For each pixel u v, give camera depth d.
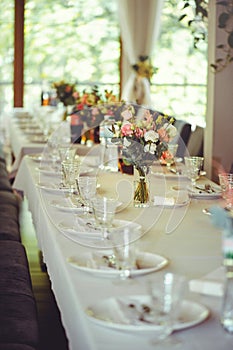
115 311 1.96
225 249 1.89
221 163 6.06
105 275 2.28
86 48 11.16
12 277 3.41
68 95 7.24
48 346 3.69
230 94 5.98
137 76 10.05
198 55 10.40
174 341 1.79
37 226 4.01
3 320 2.82
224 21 5.84
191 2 6.76
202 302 2.05
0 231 4.42
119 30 11.09
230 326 1.86
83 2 11.09
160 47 10.44
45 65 11.21
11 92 11.31
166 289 1.79
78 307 2.03
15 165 6.62
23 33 11.12
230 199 3.47
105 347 1.76
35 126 8.69
